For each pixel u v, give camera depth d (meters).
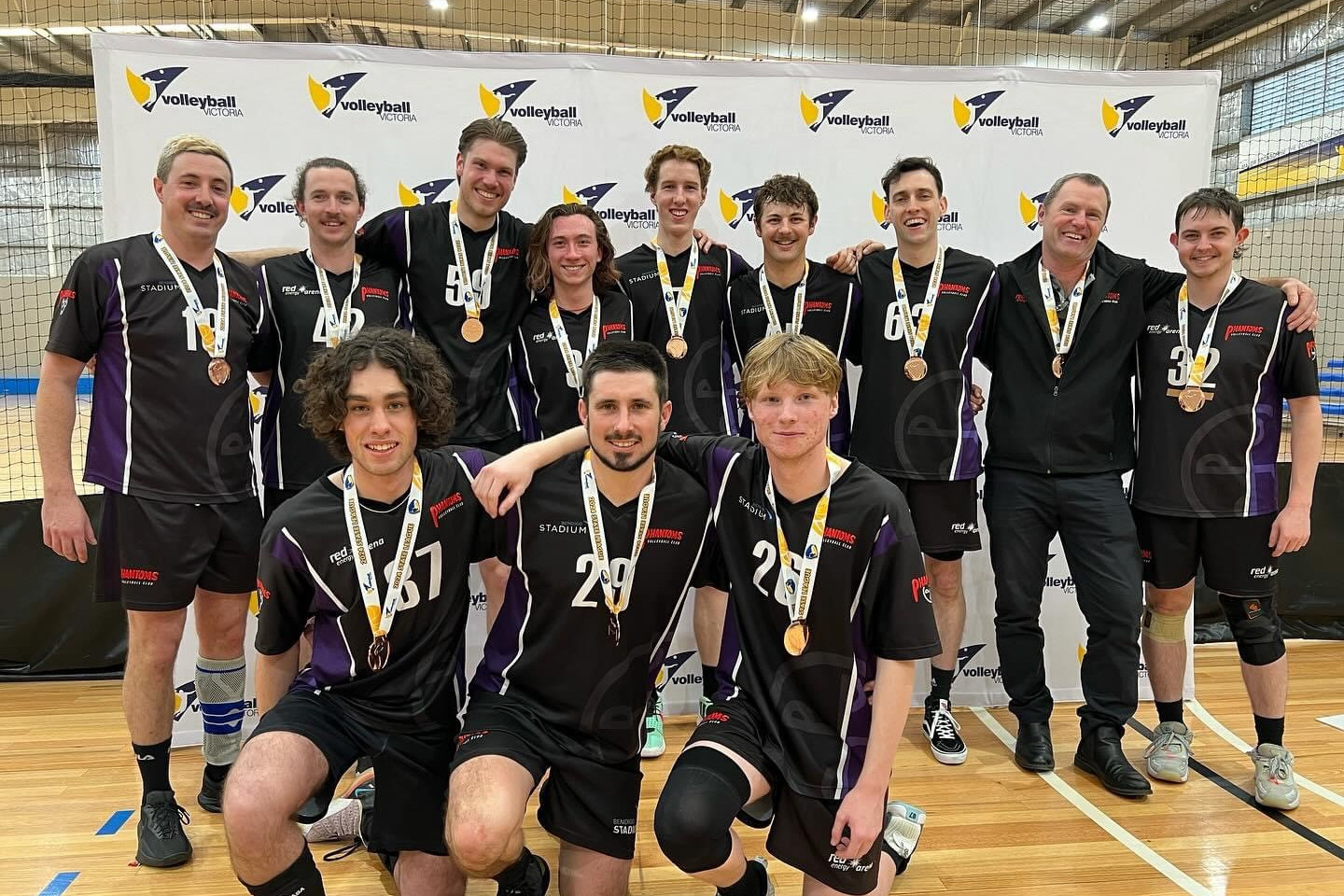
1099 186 2.68
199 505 2.35
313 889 1.68
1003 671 2.91
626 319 2.84
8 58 9.37
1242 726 3.23
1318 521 4.23
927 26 8.31
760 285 3.00
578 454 1.91
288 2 8.09
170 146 2.33
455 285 2.74
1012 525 2.85
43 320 7.04
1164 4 8.06
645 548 1.83
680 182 2.86
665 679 3.38
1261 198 7.63
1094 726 2.76
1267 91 7.84
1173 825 2.48
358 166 3.11
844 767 1.76
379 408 1.75
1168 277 2.79
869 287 2.97
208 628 2.53
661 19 7.96
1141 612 2.69
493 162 2.65
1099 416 2.78
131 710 2.33
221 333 2.39
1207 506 2.67
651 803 2.61
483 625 3.21
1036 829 2.46
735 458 1.87
